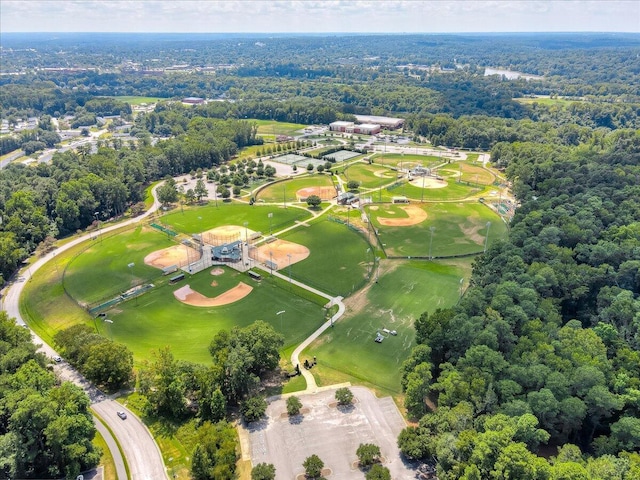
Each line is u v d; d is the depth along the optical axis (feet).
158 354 399.03
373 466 284.82
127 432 329.31
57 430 276.00
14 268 570.87
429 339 381.81
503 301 395.96
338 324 459.32
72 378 384.68
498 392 313.32
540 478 242.37
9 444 271.49
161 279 542.98
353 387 376.07
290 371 393.70
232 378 346.13
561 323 399.65
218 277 549.13
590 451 310.04
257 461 304.91
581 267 458.91
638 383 309.63
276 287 526.57
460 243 643.86
